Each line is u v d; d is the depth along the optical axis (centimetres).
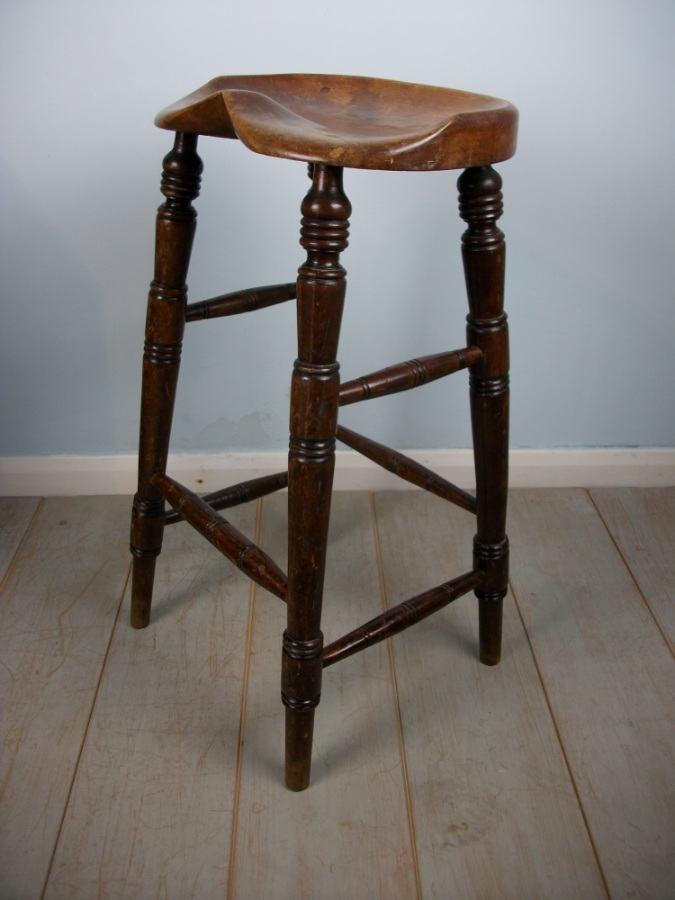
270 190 129
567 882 86
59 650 114
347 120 87
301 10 118
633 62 123
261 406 146
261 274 135
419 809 93
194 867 86
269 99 79
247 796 94
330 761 99
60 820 90
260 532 141
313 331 75
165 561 133
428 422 149
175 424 146
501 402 97
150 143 125
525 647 117
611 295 140
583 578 131
